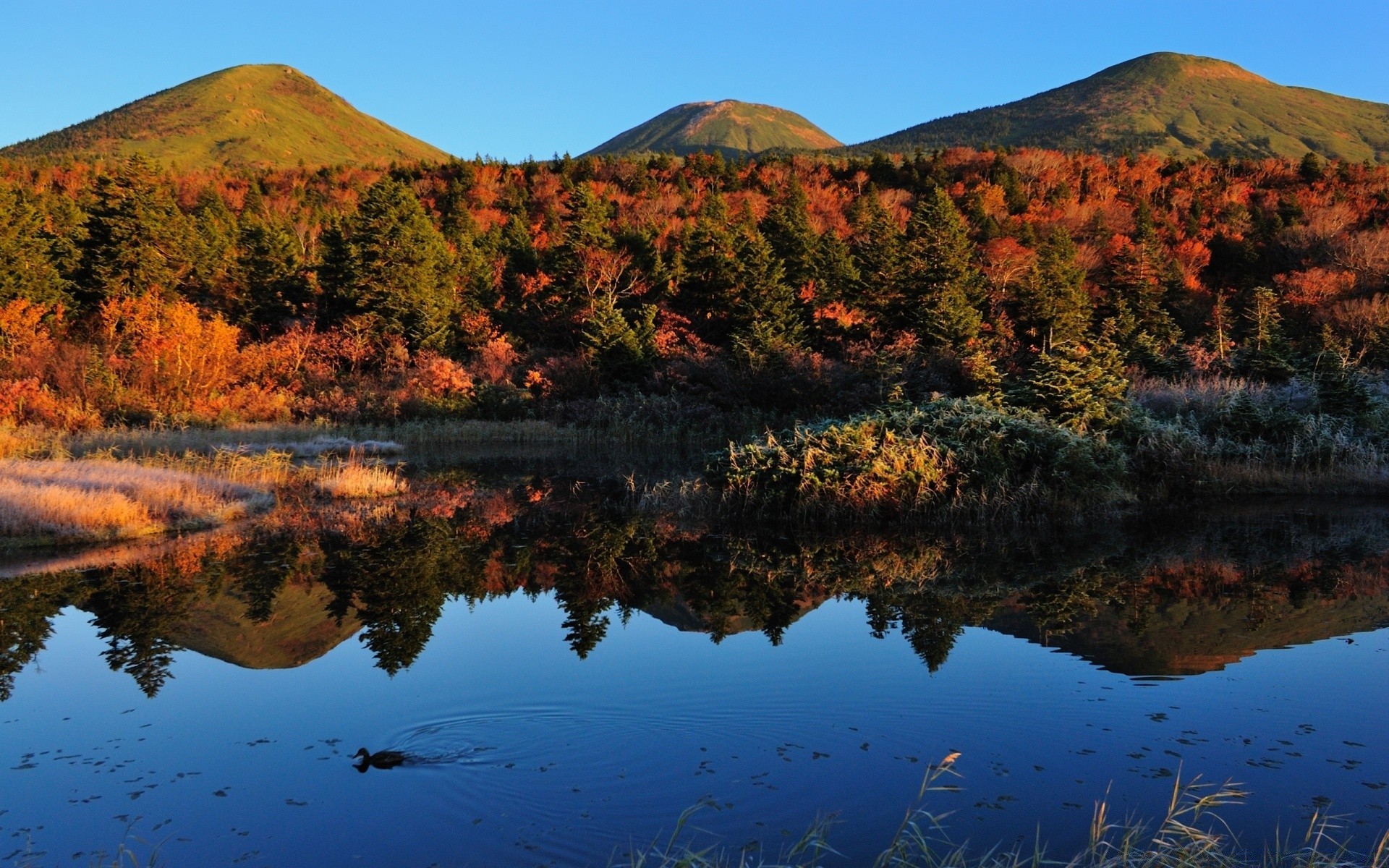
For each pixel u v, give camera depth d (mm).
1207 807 5574
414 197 49969
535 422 34625
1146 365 30391
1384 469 18172
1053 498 15836
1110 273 57094
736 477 16922
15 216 44062
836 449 16750
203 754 6566
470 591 11414
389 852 5227
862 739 6719
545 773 6172
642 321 42000
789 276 49969
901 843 4891
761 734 6809
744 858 4977
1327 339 36312
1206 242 67812
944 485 15906
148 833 5477
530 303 48844
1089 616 10070
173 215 50562
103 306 43594
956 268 40875
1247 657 8625
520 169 95125
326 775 6195
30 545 13547
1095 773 6188
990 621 9938
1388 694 7605
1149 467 17812
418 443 30875
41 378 30312
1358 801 5770
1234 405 19656
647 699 7531
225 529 15195
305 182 94125
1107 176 91625
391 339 41875
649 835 5379
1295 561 12734
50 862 5148
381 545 14180
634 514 17219
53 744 6766
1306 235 61688
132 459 20219
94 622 9922
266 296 48812
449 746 6633
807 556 13422
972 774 6160
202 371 32875
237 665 8547
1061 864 4984
